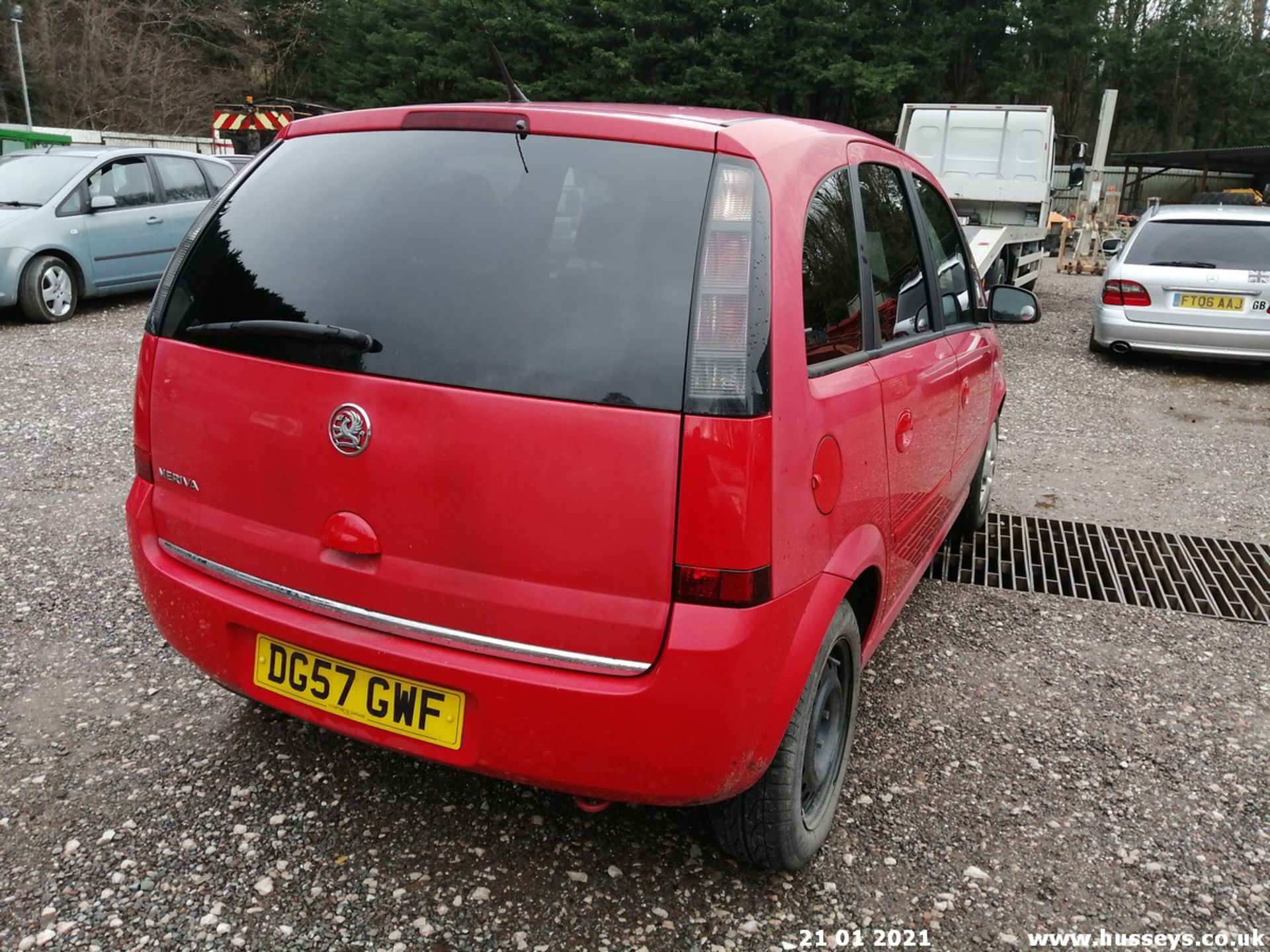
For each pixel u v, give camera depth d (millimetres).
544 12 33031
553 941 2119
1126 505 5555
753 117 2270
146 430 2342
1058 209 30594
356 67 37125
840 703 2477
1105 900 2357
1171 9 42594
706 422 1783
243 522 2178
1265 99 43188
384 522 1984
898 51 33375
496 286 1920
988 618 3984
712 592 1820
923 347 2943
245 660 2244
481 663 1943
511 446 1856
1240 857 2537
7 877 2215
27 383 7051
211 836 2387
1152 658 3680
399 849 2373
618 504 1822
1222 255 9125
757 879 2350
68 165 10148
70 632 3383
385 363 1950
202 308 2225
